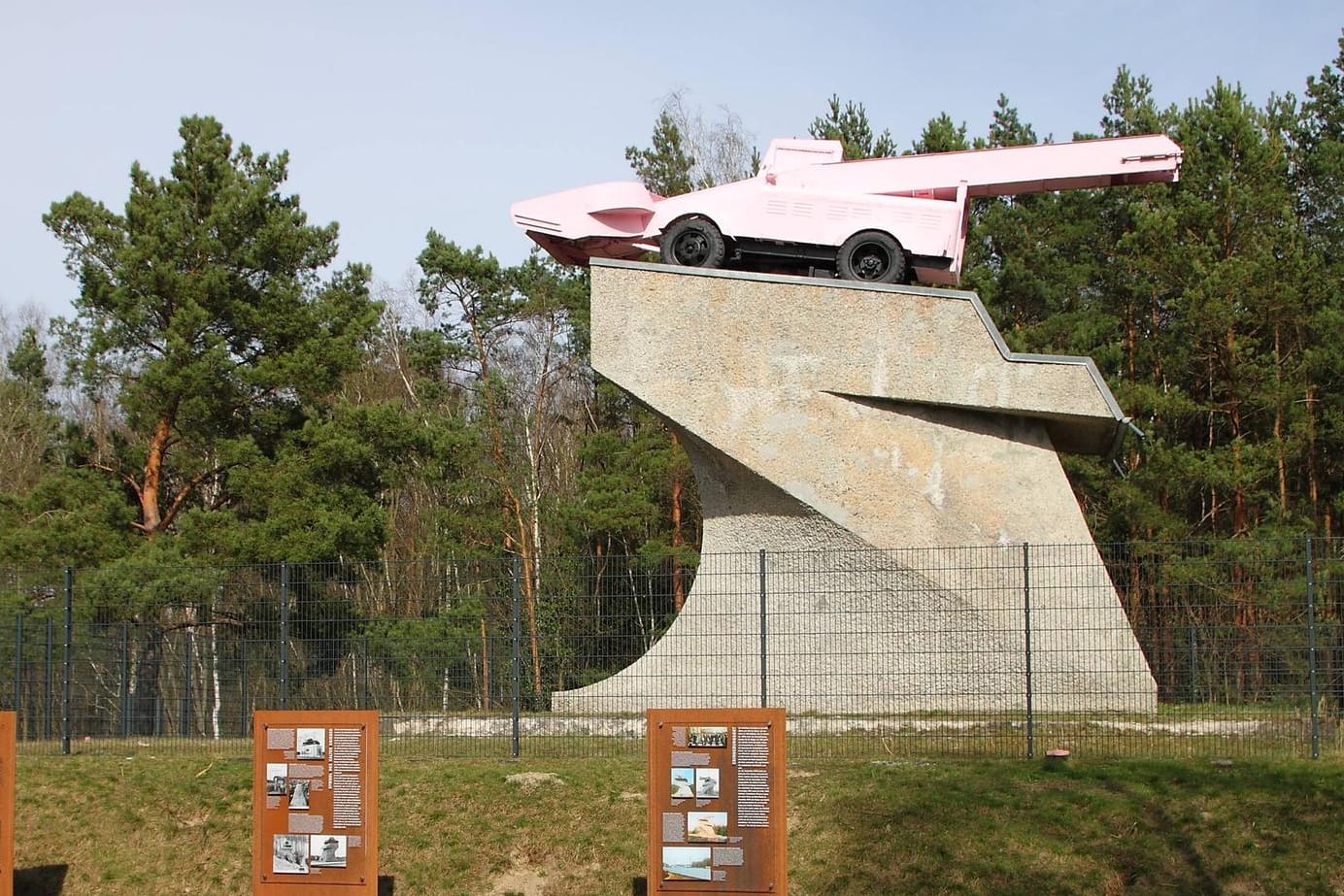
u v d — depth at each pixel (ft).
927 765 44.80
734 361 56.90
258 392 98.43
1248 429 102.63
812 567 56.24
